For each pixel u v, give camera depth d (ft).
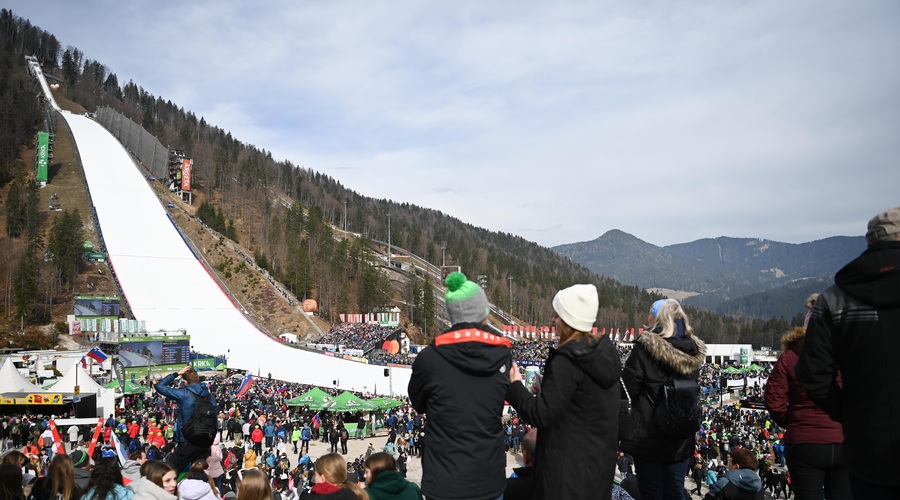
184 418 34.50
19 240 434.30
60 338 323.16
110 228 437.17
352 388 239.50
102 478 27.37
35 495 28.50
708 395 216.13
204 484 30.55
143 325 263.29
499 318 650.02
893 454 13.55
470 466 18.47
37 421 127.13
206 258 479.41
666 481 23.29
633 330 560.61
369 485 25.62
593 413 18.21
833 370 15.25
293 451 133.49
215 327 333.83
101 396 144.56
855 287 14.46
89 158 599.16
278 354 295.69
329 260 525.34
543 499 18.53
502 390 19.49
